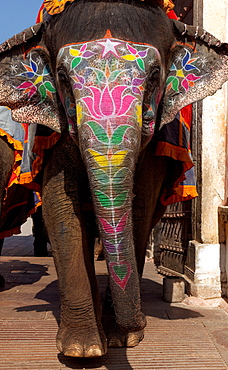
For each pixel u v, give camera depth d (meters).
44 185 2.90
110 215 2.05
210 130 4.40
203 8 4.46
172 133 3.11
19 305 4.12
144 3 2.54
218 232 4.34
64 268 2.78
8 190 4.54
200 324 3.61
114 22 2.37
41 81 2.74
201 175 4.39
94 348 2.71
